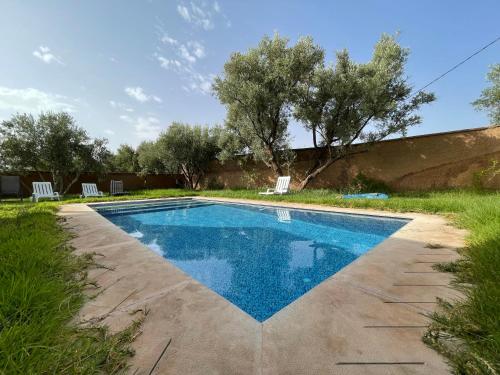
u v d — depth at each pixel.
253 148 12.50
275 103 10.32
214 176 17.28
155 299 1.64
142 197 10.71
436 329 1.21
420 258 2.40
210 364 1.03
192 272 2.91
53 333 1.18
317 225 5.48
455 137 9.05
